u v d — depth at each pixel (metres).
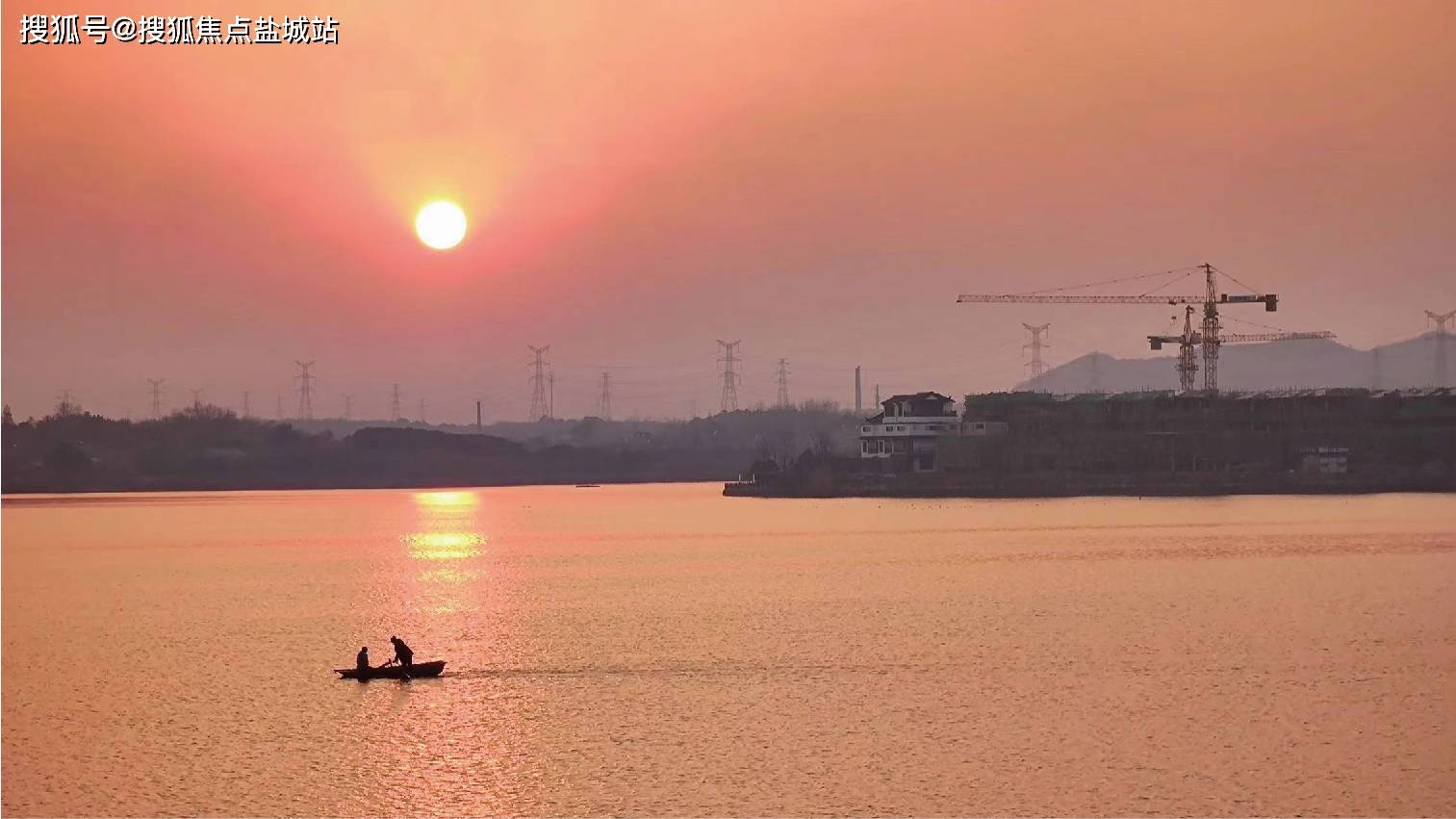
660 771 58.41
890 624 96.69
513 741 63.16
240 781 58.16
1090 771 57.34
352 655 87.56
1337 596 108.69
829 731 64.06
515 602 115.56
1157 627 92.31
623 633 94.75
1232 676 74.62
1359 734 62.03
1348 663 77.81
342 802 55.34
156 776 59.03
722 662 81.81
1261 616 97.31
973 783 55.97
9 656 89.44
